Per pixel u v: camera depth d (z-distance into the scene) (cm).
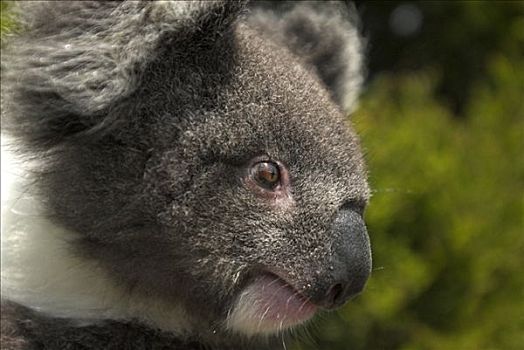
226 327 500
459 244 941
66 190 483
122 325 502
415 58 1725
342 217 489
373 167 898
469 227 948
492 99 1218
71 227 487
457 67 1711
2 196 516
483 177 1020
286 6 636
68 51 468
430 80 1480
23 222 505
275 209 480
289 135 488
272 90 494
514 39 1639
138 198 473
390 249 895
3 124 494
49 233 497
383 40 1752
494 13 1658
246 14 522
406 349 902
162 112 477
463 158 1033
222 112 482
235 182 479
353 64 633
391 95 1198
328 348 860
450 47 1709
